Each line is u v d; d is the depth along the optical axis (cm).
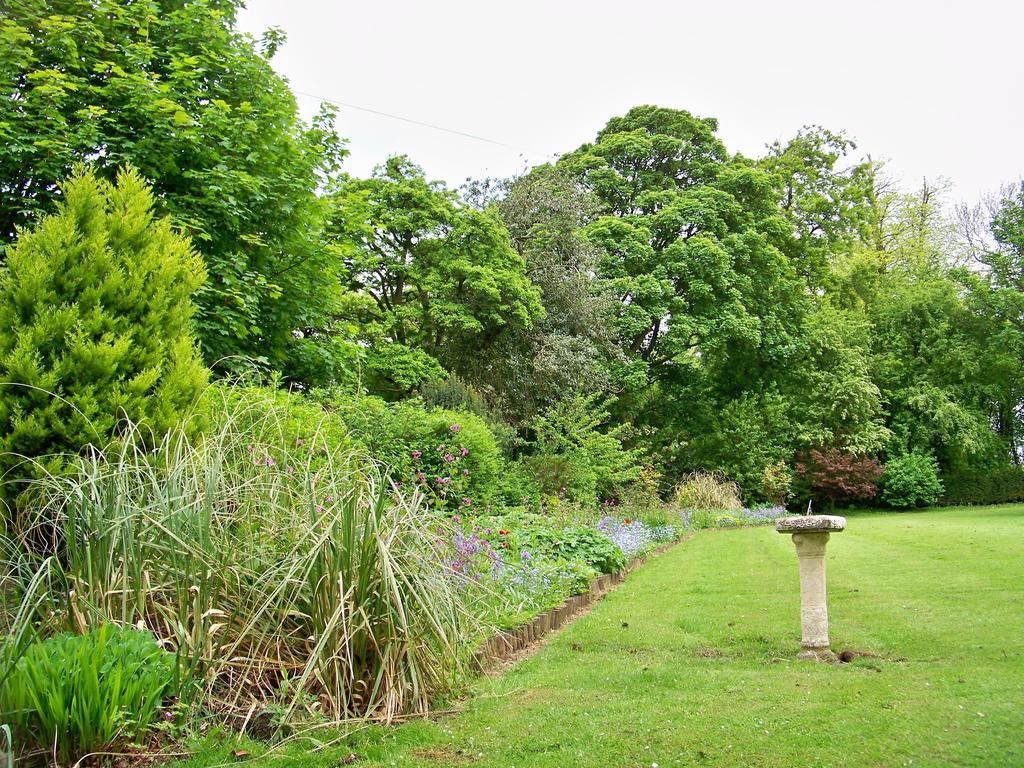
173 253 480
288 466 408
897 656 421
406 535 369
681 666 420
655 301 2236
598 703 340
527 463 1524
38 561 343
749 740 279
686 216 2339
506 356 1830
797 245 2761
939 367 2566
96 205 447
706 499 1977
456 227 1750
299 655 329
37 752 247
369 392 1547
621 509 1511
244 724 285
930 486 2403
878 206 3219
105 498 323
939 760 253
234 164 850
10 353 388
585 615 611
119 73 754
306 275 959
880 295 2805
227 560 327
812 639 446
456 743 287
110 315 427
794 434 2405
